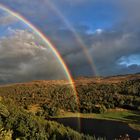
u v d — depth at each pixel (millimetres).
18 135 73625
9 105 94750
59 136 85312
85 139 91500
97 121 163125
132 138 117312
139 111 184000
